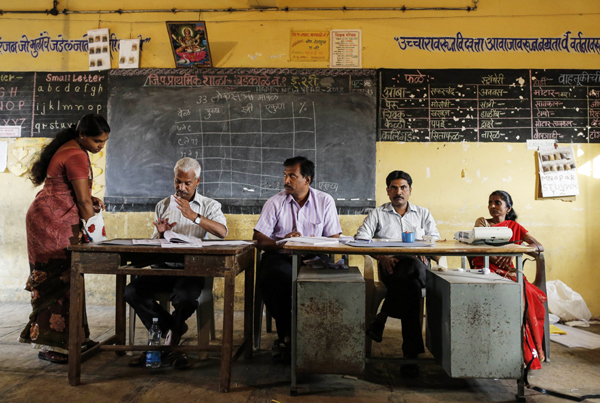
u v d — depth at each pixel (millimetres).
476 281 1843
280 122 3543
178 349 2002
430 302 2150
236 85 3564
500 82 3459
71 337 1974
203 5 3600
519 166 3436
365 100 3510
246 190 3555
